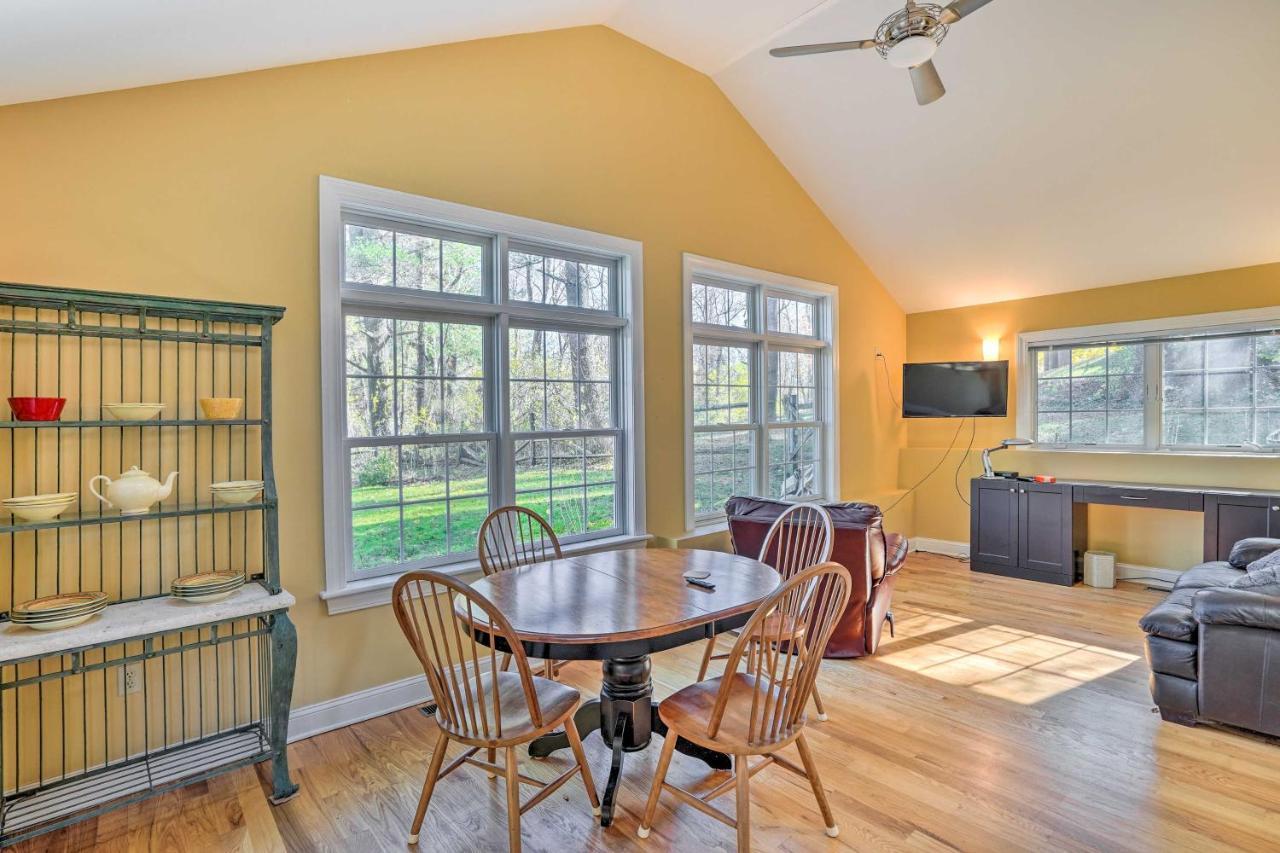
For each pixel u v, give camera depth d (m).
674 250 4.23
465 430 3.32
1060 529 4.89
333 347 2.78
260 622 2.34
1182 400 4.88
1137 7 3.25
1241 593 2.54
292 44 2.41
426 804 1.97
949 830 2.00
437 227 3.20
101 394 2.27
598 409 3.90
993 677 3.18
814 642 1.90
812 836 1.98
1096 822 2.03
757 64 4.26
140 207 2.33
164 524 2.40
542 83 3.52
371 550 2.99
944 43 3.72
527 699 1.82
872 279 5.97
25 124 2.13
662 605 2.08
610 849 1.95
